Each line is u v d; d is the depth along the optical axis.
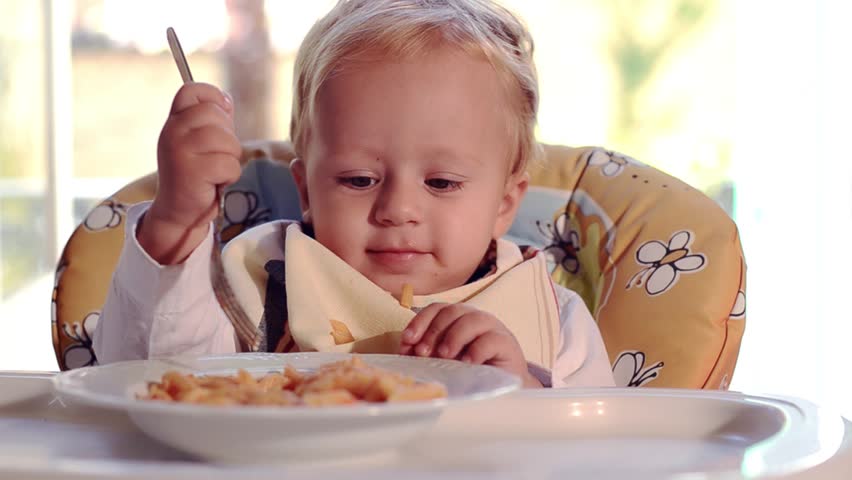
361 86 1.04
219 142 0.78
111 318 0.92
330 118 1.05
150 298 0.87
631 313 1.13
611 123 5.18
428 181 1.04
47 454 0.59
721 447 0.63
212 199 0.81
